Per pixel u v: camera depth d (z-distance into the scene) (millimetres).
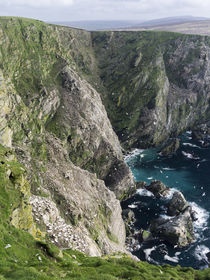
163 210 107688
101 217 83562
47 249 37188
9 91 85438
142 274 41312
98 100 150250
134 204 113188
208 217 102562
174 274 52531
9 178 42281
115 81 193750
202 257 82938
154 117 174000
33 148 86125
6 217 36250
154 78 187375
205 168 142000
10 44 123375
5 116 65500
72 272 33031
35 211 52875
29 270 27984
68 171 88312
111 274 38562
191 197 116062
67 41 189875
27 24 141500
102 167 127750
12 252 31531
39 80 121812
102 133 131625
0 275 25812
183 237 88375
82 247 52094
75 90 131500
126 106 180375
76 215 67875
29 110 101125
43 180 74500
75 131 120250
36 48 137750
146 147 172250
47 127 117000
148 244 89250
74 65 179750
